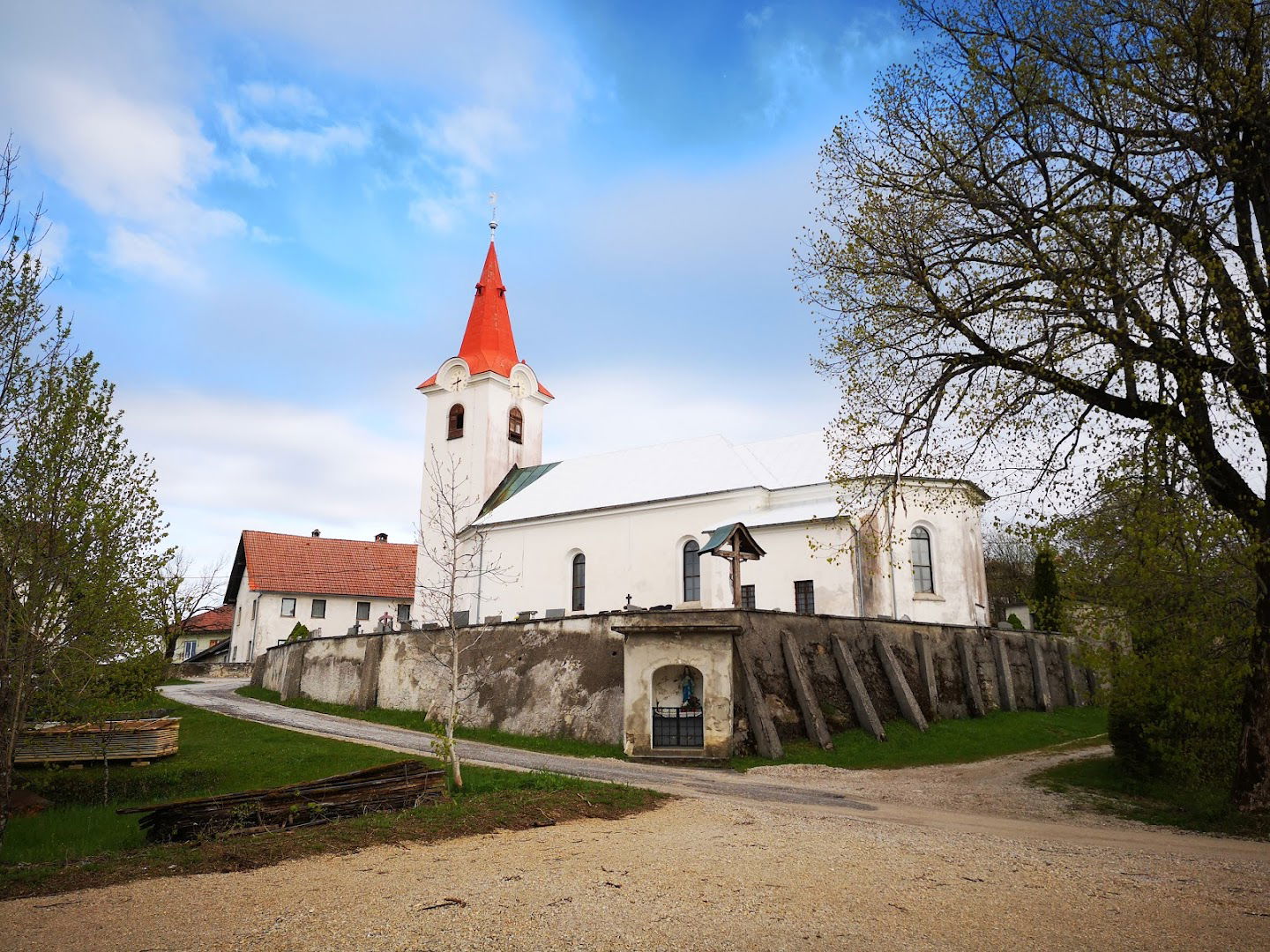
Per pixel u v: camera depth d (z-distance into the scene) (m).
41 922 8.66
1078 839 14.38
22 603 14.91
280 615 59.94
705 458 43.34
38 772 21.45
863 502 21.30
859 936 8.66
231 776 21.00
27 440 14.87
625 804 15.94
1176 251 15.69
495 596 46.31
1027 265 16.27
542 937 8.34
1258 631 15.17
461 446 53.81
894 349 18.61
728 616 25.06
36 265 15.00
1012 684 32.72
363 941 8.09
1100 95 16.23
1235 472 16.09
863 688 26.69
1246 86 14.67
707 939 8.44
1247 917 9.67
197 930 8.38
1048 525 16.97
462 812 14.20
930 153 17.80
